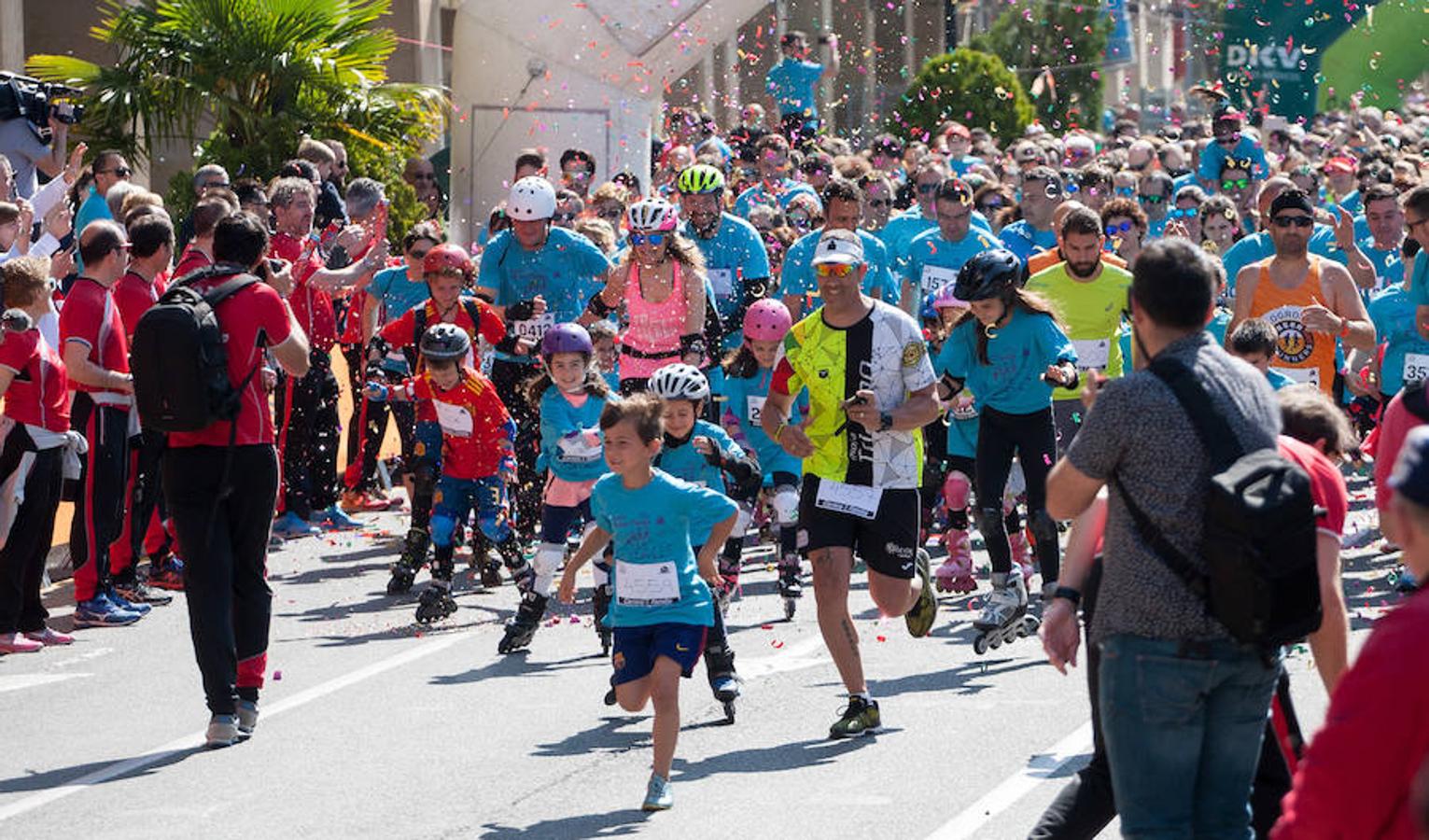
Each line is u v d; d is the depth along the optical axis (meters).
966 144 28.05
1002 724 11.69
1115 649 7.10
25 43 29.83
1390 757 5.39
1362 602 15.15
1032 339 13.72
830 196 17.41
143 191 18.14
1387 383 16.62
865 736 11.52
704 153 24.23
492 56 30.98
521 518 17.52
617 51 30.42
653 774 10.22
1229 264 17.20
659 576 10.50
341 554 18.61
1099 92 44.25
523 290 17.58
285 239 18.89
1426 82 46.56
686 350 15.97
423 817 10.12
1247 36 44.47
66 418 14.76
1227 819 7.22
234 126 26.30
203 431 11.68
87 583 15.56
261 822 10.11
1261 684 7.12
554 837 9.70
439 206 27.27
